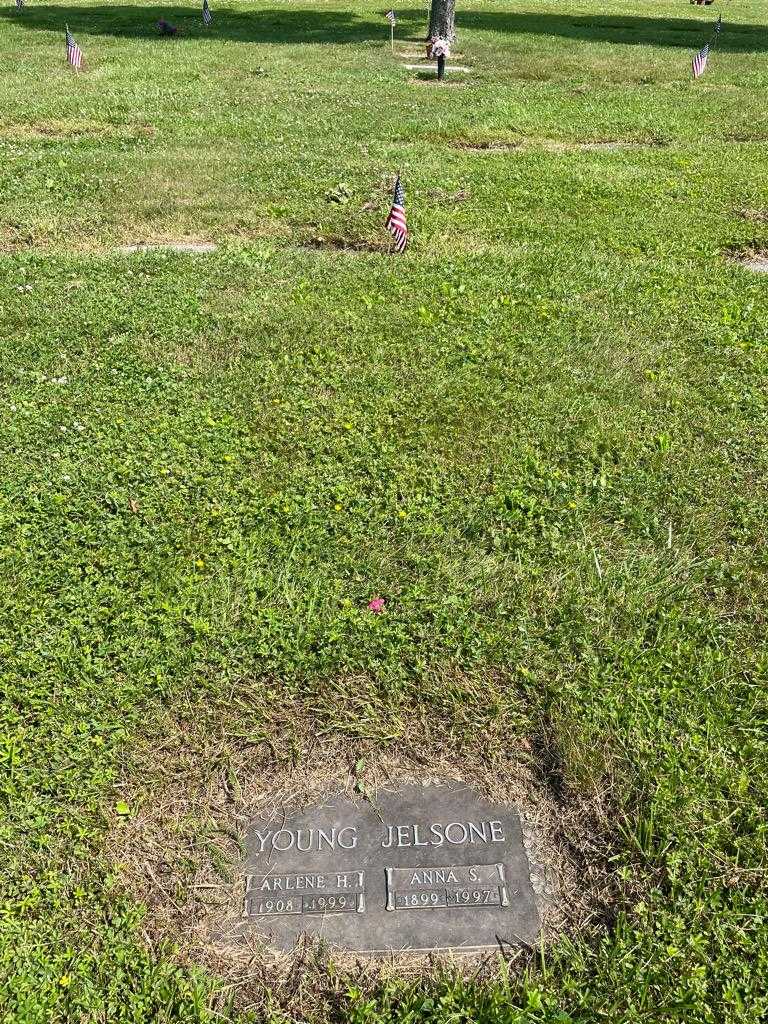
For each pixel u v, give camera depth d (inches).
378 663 81.6
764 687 80.0
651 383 128.0
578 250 177.0
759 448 113.0
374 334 140.2
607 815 69.9
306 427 116.6
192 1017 57.6
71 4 614.5
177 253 172.7
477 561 93.6
